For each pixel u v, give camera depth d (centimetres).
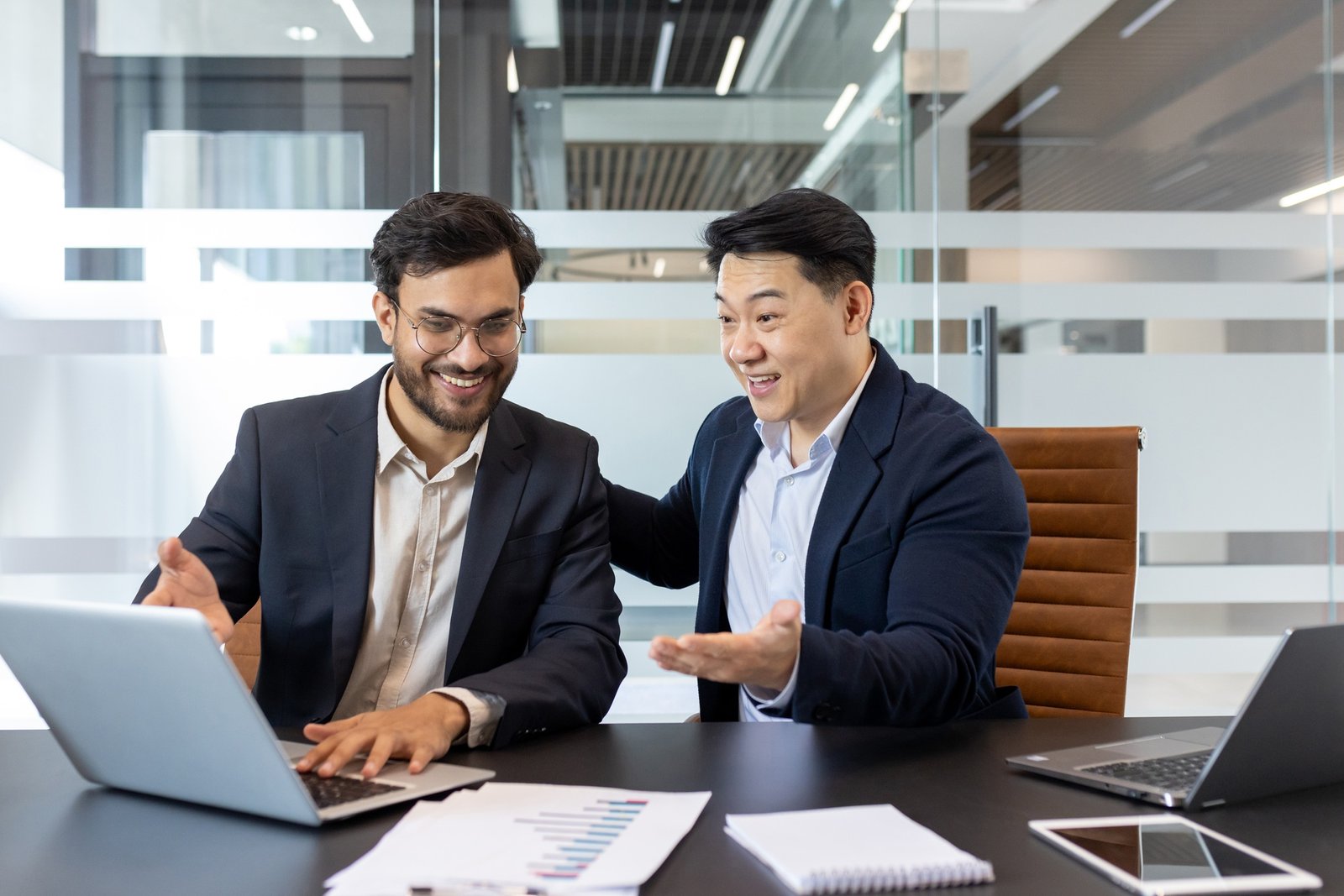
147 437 310
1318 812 95
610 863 79
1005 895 76
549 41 316
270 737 87
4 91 307
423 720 113
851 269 150
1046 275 328
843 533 152
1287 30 334
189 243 311
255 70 313
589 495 158
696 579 196
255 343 312
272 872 81
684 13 317
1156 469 332
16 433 308
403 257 138
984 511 144
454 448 155
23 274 308
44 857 84
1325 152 335
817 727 128
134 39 311
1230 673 334
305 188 314
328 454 150
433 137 315
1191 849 83
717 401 319
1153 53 331
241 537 152
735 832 87
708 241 156
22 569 308
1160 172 331
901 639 125
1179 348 332
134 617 87
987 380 325
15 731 129
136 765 99
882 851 81
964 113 324
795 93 319
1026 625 195
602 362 317
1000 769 109
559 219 316
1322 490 336
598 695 135
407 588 153
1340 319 336
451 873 77
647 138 317
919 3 321
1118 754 111
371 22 314
